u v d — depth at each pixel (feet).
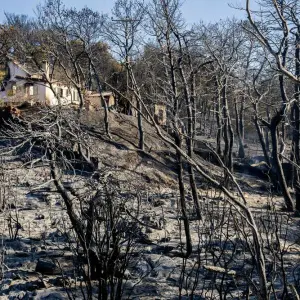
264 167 105.70
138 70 53.78
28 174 62.85
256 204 70.28
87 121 94.07
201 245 34.68
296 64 37.09
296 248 35.24
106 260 23.12
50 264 31.71
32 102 115.75
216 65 75.41
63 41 103.96
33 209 55.11
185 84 42.57
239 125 124.67
